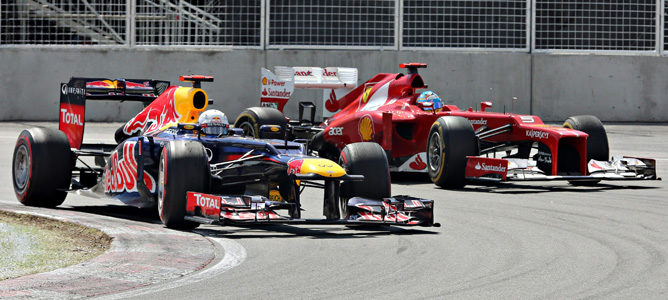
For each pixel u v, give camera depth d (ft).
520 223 103.91
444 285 69.05
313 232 96.22
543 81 301.84
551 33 306.55
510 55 299.99
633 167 144.15
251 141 103.14
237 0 301.22
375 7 297.74
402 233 96.12
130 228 93.35
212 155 103.65
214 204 88.02
